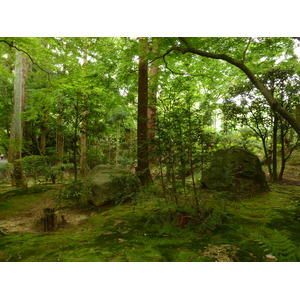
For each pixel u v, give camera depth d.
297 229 3.56
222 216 4.16
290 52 7.02
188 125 3.88
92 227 4.14
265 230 3.55
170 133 3.90
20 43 6.13
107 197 5.55
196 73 7.09
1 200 6.61
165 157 3.97
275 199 5.59
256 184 6.14
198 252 2.84
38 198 6.99
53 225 4.17
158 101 4.56
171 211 4.15
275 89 7.68
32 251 2.96
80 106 6.73
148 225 3.96
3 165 11.55
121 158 15.22
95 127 7.25
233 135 12.59
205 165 4.23
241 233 3.47
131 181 5.58
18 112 11.01
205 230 3.61
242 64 4.42
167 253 2.82
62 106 7.58
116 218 4.48
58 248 3.05
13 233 4.01
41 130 12.97
